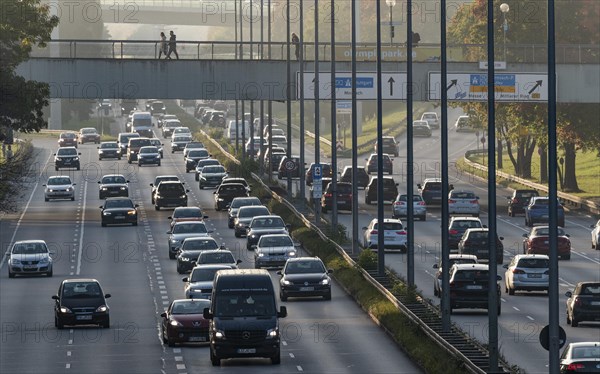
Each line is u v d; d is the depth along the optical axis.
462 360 97.25
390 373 102.12
